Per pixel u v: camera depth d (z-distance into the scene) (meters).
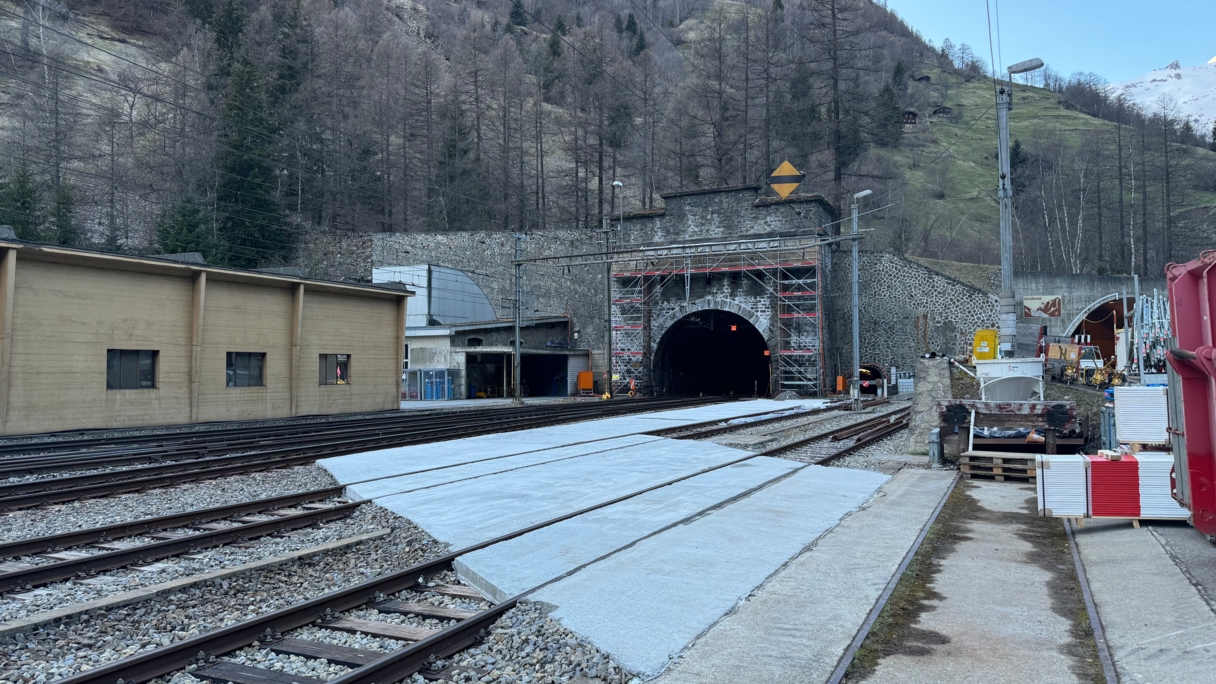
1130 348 34.22
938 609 6.29
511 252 55.28
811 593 6.64
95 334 22.33
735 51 68.69
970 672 4.94
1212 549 7.52
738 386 62.44
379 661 4.79
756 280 45.12
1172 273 6.89
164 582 6.85
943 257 80.12
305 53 64.00
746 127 63.84
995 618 6.05
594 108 75.88
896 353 47.91
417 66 74.94
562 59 102.25
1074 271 70.88
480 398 46.06
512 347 47.69
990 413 14.81
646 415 27.86
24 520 9.81
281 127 58.44
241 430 21.02
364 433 19.86
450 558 7.66
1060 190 83.75
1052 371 31.77
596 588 6.67
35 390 20.83
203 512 9.75
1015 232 80.44
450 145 72.19
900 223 84.25
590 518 9.68
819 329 44.09
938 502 11.20
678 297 47.62
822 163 59.97
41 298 21.06
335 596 6.21
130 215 51.88
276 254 54.47
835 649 5.31
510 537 8.62
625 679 4.87
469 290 52.34
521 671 5.06
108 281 22.72
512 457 15.38
